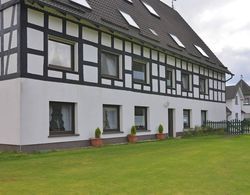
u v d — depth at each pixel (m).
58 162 9.08
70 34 12.95
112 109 15.43
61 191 5.79
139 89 17.02
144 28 18.45
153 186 6.21
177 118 20.56
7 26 11.56
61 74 12.52
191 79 22.53
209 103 25.22
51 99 12.08
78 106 13.23
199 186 6.26
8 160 9.50
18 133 11.04
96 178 6.87
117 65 15.75
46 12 11.98
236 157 10.11
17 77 11.11
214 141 16.20
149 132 17.69
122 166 8.41
